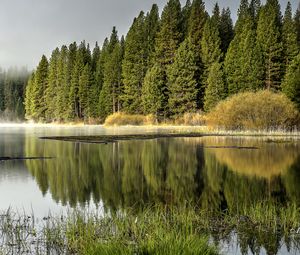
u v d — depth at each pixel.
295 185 15.80
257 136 39.31
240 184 16.14
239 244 8.74
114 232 9.14
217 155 24.77
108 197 13.97
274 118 41.69
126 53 70.69
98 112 76.06
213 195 14.19
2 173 18.80
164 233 8.01
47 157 24.48
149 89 62.22
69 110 83.31
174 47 66.44
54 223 10.07
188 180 17.11
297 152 25.81
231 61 58.16
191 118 57.81
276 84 57.84
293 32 60.81
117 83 74.12
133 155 25.30
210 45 63.78
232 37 73.94
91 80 80.75
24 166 20.92
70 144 32.72
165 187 15.72
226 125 43.50
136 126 61.22
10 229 9.84
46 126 81.94
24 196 14.11
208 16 70.81
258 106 41.78
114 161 22.77
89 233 8.64
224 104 44.78
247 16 62.16
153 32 72.06
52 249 8.37
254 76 54.69
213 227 9.91
